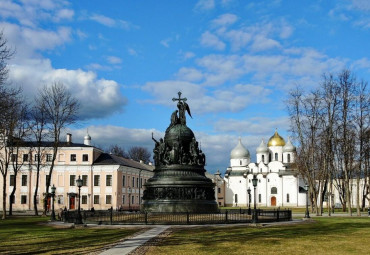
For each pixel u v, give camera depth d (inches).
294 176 5812.0
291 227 1409.9
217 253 809.5
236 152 6378.0
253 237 1080.2
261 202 5930.1
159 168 1873.8
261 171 6018.7
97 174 3708.2
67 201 3671.3
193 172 1863.9
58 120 2635.3
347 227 1432.1
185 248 874.1
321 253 821.2
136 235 1129.4
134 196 4084.6
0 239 1096.2
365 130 2583.7
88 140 4042.8
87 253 810.8
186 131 1927.9
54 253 821.9
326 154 2662.4
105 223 1520.7
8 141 2573.8
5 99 1907.0
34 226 1565.0
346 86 2495.1
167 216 1625.2
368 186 3494.1
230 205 6117.1
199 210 1770.4
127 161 4220.0
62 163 3720.5
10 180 3695.9
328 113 2549.2
